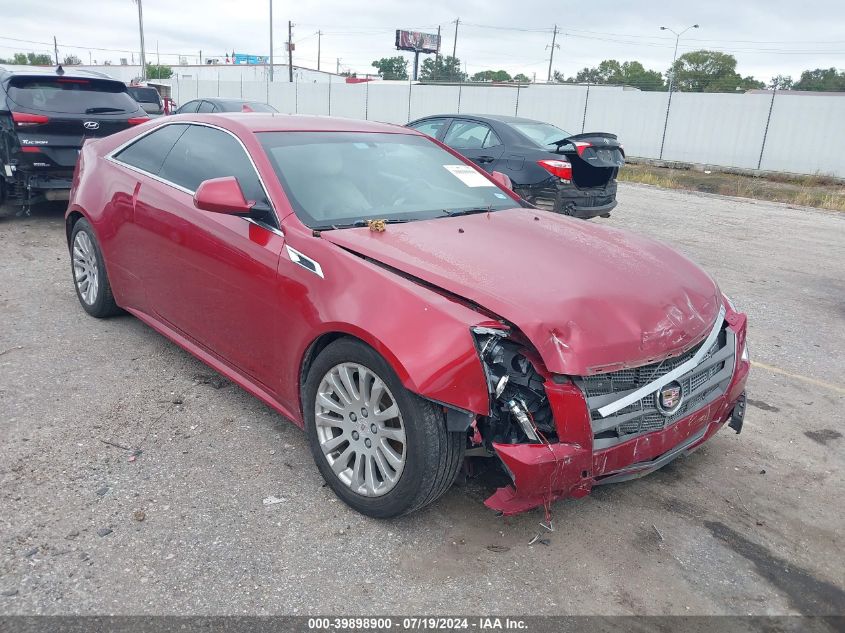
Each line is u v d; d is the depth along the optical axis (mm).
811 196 16375
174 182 4086
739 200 15516
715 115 24047
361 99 32719
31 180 7727
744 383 3348
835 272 8180
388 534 2908
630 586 2693
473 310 2691
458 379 2562
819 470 3629
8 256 6805
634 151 26328
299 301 3105
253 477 3268
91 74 8539
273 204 3412
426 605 2531
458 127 9992
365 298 2832
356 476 2986
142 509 2975
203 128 4133
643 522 3102
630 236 3721
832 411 4336
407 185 3904
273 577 2623
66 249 7184
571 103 27266
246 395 4086
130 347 4680
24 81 7664
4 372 4191
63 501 2992
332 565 2707
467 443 2818
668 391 2807
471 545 2873
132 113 8336
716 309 3227
